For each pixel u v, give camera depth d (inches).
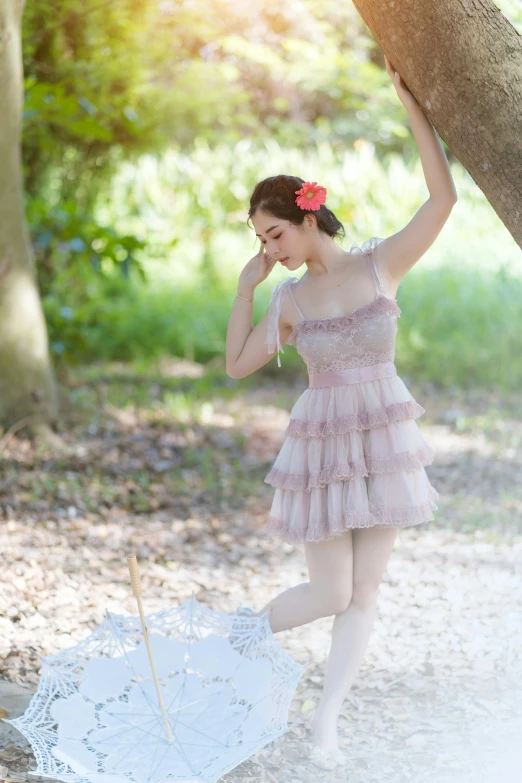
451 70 106.7
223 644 123.4
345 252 126.0
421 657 149.6
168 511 232.4
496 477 261.0
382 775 115.2
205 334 449.4
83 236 312.8
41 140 320.5
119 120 335.6
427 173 117.4
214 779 104.3
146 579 184.4
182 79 361.4
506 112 105.7
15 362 261.3
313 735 119.0
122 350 442.3
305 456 123.3
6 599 165.3
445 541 210.1
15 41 225.9
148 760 109.1
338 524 117.6
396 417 119.7
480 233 528.4
